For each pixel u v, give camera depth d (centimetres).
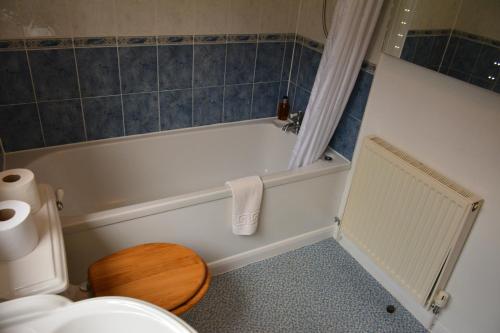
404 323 192
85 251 167
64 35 187
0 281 101
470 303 170
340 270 221
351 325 189
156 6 200
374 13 175
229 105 250
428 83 167
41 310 91
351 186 210
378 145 188
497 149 147
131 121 224
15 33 177
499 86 139
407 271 185
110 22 193
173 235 186
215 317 188
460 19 146
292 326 187
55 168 207
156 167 240
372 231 201
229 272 215
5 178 126
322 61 191
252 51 238
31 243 111
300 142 214
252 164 271
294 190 211
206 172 258
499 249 154
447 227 162
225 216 196
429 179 165
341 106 204
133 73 211
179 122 239
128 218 168
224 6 216
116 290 143
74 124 210
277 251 228
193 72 227
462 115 157
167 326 90
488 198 154
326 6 215
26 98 193
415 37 165
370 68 194
